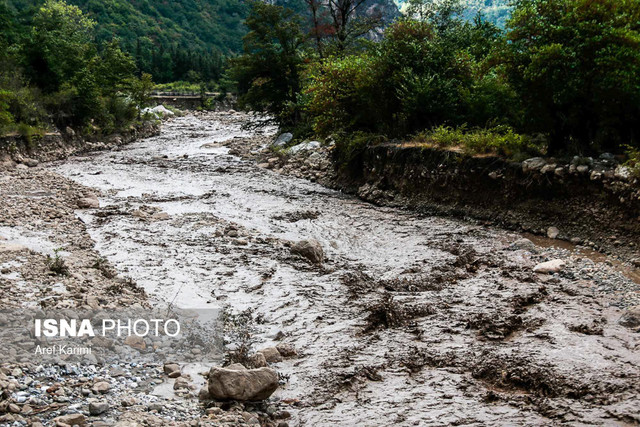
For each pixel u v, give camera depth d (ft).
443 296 35.47
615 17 50.70
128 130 142.31
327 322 31.12
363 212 63.10
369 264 43.27
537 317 31.42
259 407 21.62
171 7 598.34
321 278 39.14
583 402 22.15
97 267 38.19
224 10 646.74
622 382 23.22
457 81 71.87
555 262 41.16
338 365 25.61
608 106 51.47
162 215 57.41
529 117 56.70
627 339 28.09
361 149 74.74
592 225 47.62
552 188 51.31
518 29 55.11
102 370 22.52
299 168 90.79
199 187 77.66
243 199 69.62
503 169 55.67
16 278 33.01
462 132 68.95
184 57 384.27
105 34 464.24
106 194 70.59
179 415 19.57
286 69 122.21
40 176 79.36
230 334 28.86
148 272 38.68
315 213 61.87
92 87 126.93
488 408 21.88
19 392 19.69
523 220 53.52
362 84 74.90
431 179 62.95
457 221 58.13
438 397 22.84
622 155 50.55
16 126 97.96
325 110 81.10
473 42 85.05
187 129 180.04
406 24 77.36
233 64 126.00
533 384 23.82
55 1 229.25
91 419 18.48
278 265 41.65
